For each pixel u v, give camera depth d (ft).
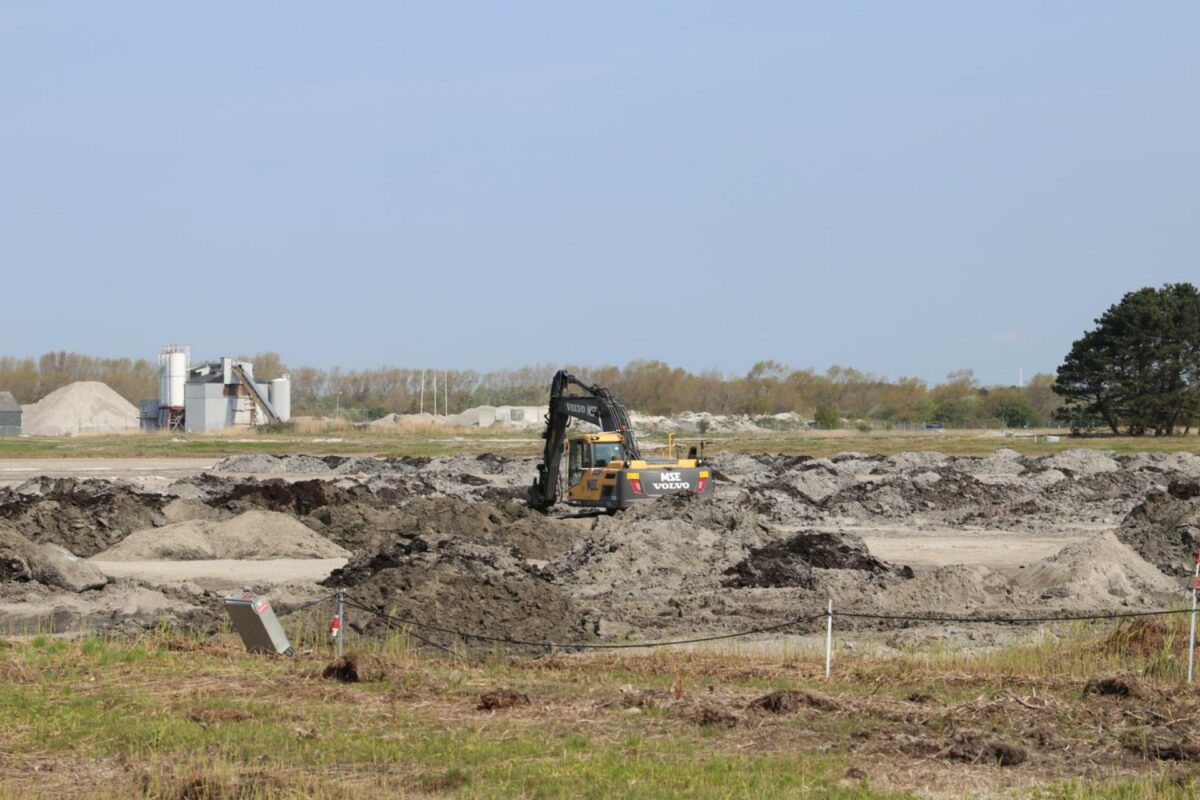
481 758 42.42
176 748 43.60
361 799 37.83
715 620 75.20
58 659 58.03
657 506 109.50
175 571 98.22
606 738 45.44
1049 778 41.50
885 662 59.57
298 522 112.57
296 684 53.72
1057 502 155.84
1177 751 43.73
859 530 132.67
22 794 38.55
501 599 72.69
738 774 40.40
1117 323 327.67
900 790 39.55
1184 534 100.37
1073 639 65.00
